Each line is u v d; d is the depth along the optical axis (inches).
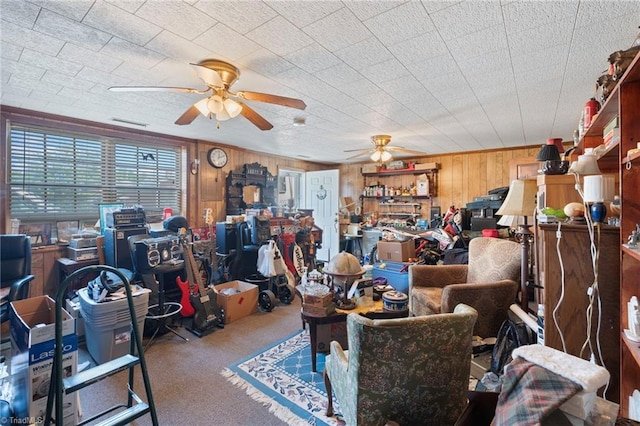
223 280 167.8
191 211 184.7
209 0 59.0
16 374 71.4
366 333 50.1
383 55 81.4
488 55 81.7
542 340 70.9
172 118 138.7
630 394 53.9
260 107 123.6
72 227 141.3
